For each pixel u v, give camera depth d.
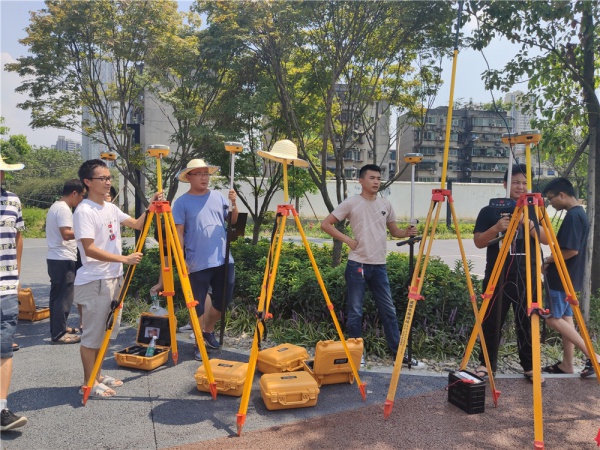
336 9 6.68
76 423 3.38
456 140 58.72
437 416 3.54
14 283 3.33
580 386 4.18
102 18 7.20
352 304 4.56
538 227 3.19
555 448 3.12
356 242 4.55
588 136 6.15
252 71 7.97
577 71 6.21
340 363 4.05
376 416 3.53
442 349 4.89
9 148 30.50
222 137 7.66
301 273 5.75
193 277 4.75
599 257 6.66
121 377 4.25
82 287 3.71
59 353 4.86
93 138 8.72
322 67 7.52
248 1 6.80
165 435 3.22
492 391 3.76
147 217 3.80
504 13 5.72
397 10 6.43
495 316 4.33
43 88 7.71
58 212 5.04
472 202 28.95
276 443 3.12
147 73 7.75
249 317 5.63
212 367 3.99
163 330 4.87
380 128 9.27
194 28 8.50
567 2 5.35
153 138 13.05
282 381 3.67
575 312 3.46
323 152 7.21
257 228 9.32
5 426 3.17
